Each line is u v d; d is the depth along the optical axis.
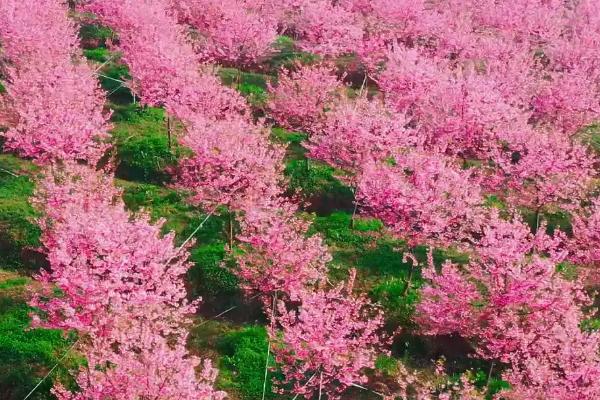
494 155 33.38
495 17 51.81
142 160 36.69
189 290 28.28
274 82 46.69
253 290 27.69
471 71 35.72
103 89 44.41
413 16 49.91
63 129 30.62
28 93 33.34
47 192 26.56
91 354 19.09
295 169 36.38
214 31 46.09
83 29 52.84
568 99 38.00
